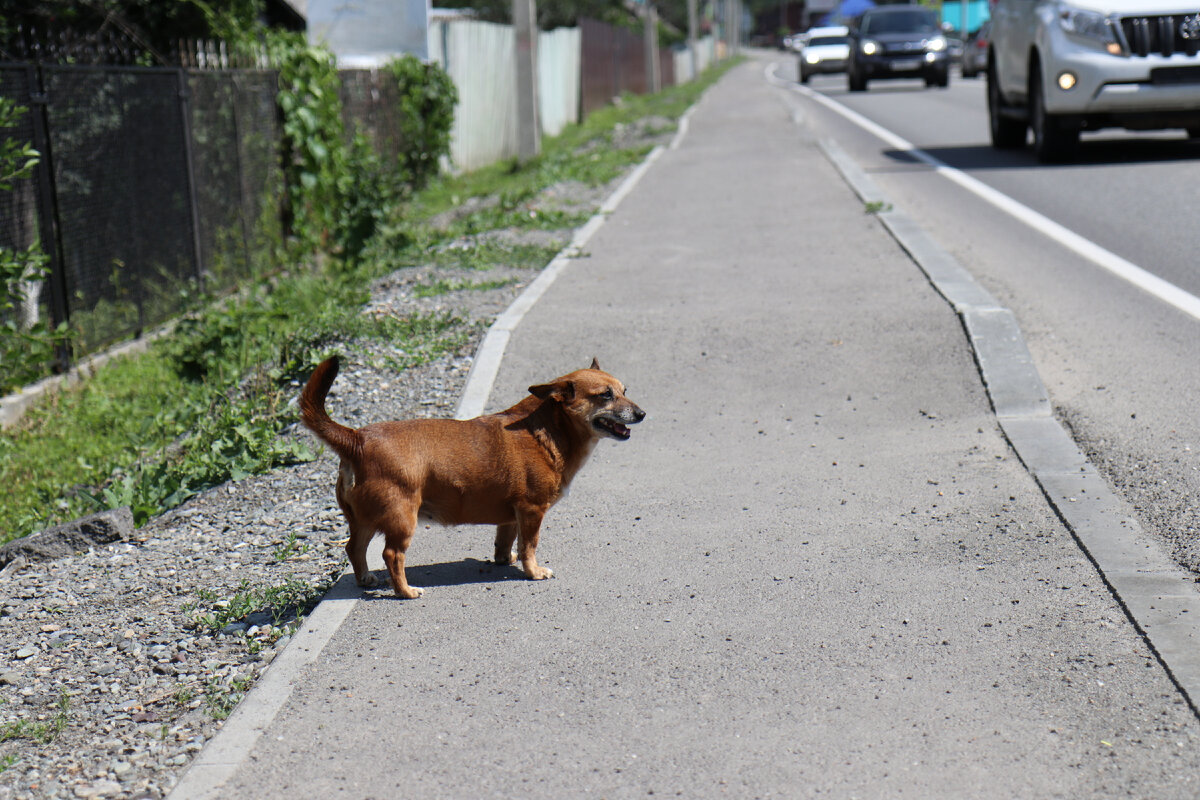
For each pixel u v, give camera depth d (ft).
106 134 33.81
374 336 29.66
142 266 35.91
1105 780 11.39
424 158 64.28
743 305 30.30
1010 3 59.16
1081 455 20.22
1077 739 12.09
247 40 47.29
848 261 34.88
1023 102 57.77
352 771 12.22
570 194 52.90
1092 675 13.26
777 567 16.78
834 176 52.65
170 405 30.83
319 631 15.48
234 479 22.94
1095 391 23.66
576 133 103.35
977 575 16.06
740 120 85.97
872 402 23.59
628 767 12.06
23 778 12.96
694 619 15.31
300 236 45.80
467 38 75.51
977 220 42.52
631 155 67.15
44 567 19.75
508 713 13.23
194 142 38.99
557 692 13.64
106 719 14.16
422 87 63.31
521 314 30.30
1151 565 15.85
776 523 18.39
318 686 14.02
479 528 19.26
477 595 16.46
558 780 11.90
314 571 17.99
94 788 12.60
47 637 16.76
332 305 33.47
